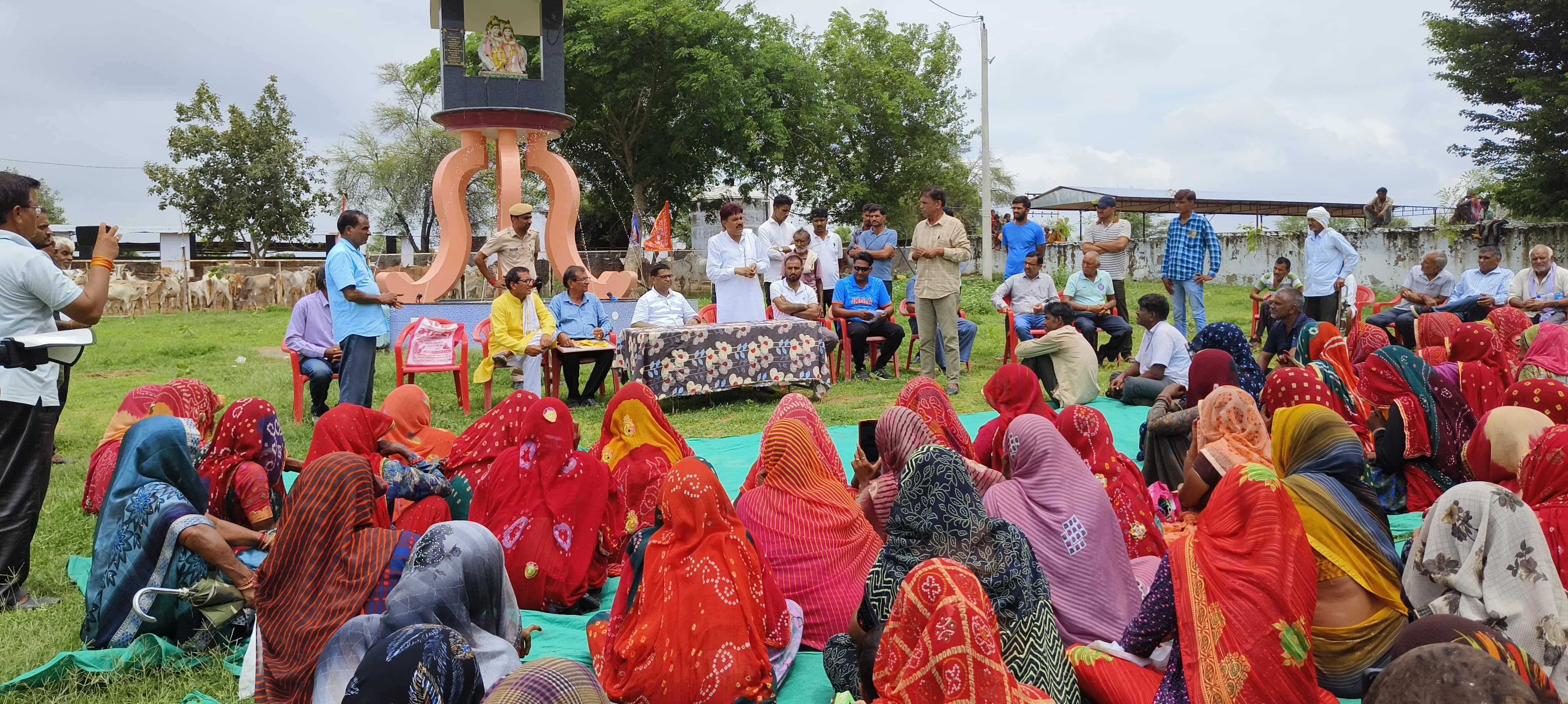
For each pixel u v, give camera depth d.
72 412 9.67
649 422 5.25
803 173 31.14
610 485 4.83
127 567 3.94
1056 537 3.74
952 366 10.03
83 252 32.88
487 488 4.62
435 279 12.88
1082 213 34.31
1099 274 11.73
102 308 4.77
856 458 5.13
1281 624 2.91
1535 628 3.12
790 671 3.83
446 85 12.73
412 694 2.38
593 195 30.98
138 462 4.03
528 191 32.06
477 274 25.03
